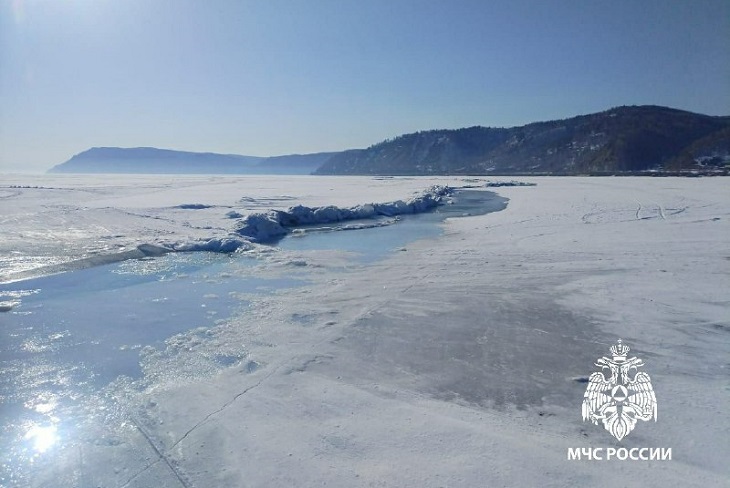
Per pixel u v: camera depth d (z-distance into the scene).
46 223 15.11
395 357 5.56
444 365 5.35
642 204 20.75
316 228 17.08
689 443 3.80
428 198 25.22
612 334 6.15
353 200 26.23
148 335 6.41
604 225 15.16
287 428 4.10
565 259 10.49
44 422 4.30
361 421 4.19
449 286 8.60
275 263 10.89
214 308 7.55
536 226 15.48
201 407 4.48
